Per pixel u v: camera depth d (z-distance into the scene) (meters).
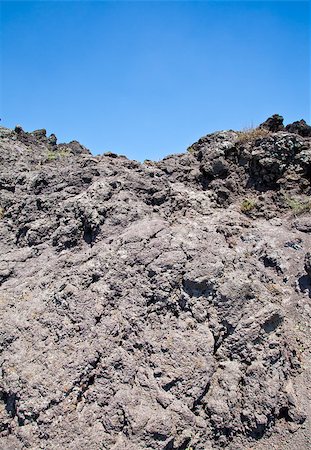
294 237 9.13
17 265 8.43
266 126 12.25
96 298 6.99
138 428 5.59
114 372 6.21
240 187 10.90
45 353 6.38
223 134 11.80
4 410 6.08
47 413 5.75
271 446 5.92
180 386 6.12
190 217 9.41
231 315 6.89
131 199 9.13
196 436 5.84
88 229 8.53
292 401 6.28
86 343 6.43
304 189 10.41
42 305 7.09
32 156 14.75
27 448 5.54
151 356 6.37
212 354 6.54
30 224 9.31
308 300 7.84
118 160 10.81
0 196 10.95
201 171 11.09
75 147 18.50
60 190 10.02
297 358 6.91
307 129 11.73
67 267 7.80
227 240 8.95
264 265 8.68
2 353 6.60
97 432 5.65
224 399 6.15
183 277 7.20
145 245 7.75
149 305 7.01
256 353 6.64
